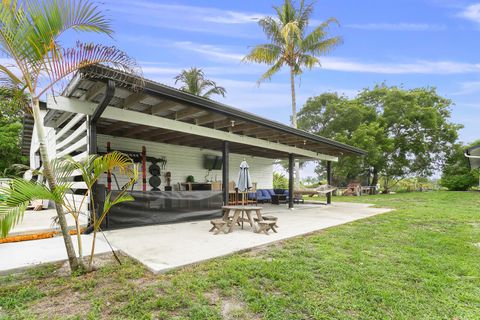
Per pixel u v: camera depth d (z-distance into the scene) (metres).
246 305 2.30
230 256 3.62
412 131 20.00
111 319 2.07
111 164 3.17
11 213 2.44
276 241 4.43
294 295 2.47
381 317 2.14
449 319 2.14
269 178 13.34
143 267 3.14
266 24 14.33
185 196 6.39
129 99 5.05
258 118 6.33
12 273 3.00
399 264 3.36
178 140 8.52
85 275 2.91
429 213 8.19
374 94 21.78
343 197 17.23
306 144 9.52
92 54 2.94
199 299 2.38
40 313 2.16
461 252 3.88
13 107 3.09
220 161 10.49
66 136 7.27
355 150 10.88
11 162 13.88
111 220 5.26
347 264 3.32
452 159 20.48
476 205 10.62
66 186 2.91
